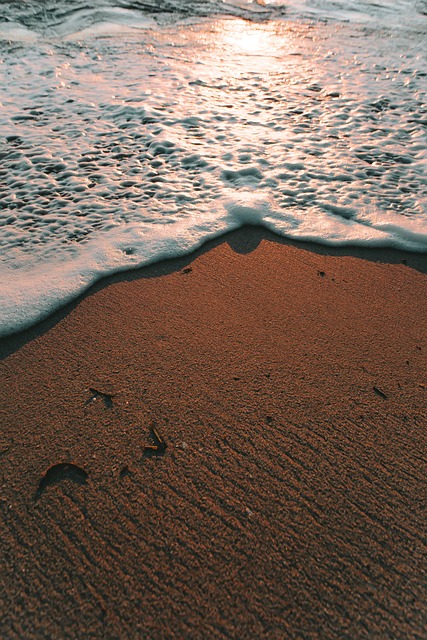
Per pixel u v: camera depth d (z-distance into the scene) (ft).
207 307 7.77
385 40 21.74
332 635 4.25
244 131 13.46
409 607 4.43
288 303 7.89
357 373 6.68
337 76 17.53
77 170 11.59
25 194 10.67
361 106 15.08
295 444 5.77
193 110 14.61
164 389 6.40
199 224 9.63
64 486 5.33
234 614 4.37
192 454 5.65
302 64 18.71
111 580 4.58
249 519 5.05
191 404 6.21
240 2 27.43
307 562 4.72
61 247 9.04
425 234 9.39
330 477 5.44
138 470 5.49
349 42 21.40
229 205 10.19
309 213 10.08
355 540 4.90
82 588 4.52
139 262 8.66
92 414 6.09
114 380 6.53
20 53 19.13
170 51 19.71
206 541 4.87
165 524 5.00
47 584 4.55
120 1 26.09
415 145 12.87
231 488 5.32
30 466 5.51
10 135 13.09
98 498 5.22
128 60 18.61
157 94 15.61
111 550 4.79
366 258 8.93
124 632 4.25
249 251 9.05
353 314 7.69
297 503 5.19
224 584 4.56
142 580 4.58
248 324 7.45
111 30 22.03
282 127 13.73
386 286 8.30
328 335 7.28
